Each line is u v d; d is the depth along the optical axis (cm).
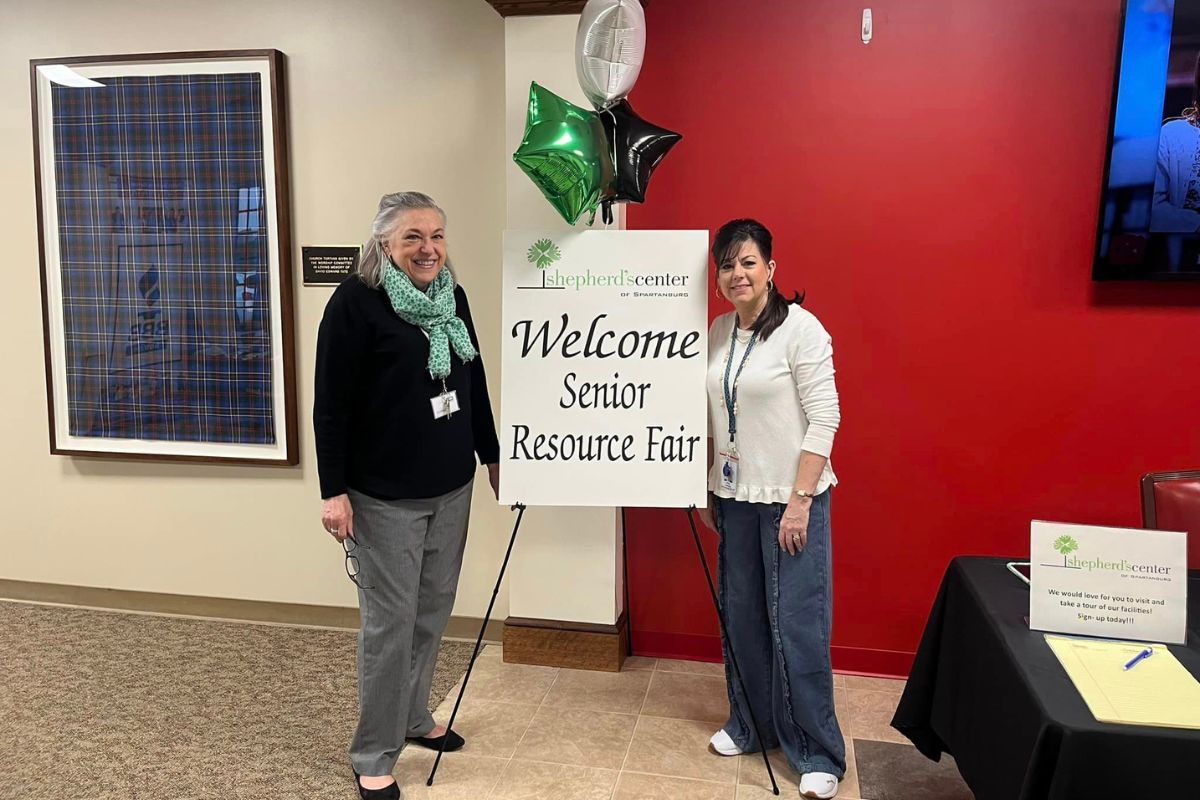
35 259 320
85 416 320
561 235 218
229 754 231
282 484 314
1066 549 166
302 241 301
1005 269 255
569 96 261
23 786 214
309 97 295
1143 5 230
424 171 291
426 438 204
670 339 218
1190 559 206
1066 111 246
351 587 315
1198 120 231
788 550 206
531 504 223
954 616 196
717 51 264
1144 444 253
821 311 268
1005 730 152
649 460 220
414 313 200
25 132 313
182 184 300
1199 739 128
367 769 210
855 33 256
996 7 246
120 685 271
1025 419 260
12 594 344
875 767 225
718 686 273
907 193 258
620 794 214
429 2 283
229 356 306
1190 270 238
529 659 287
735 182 268
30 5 308
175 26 300
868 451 271
